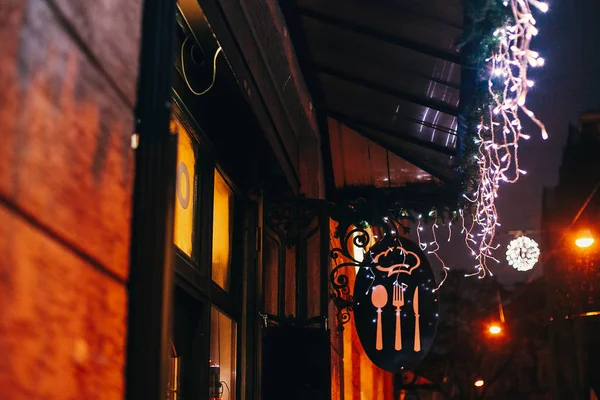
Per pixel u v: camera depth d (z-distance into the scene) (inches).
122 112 60.9
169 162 67.4
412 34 162.9
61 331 46.8
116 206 58.5
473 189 201.8
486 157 181.2
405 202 209.6
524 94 97.7
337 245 257.8
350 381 267.6
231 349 163.2
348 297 196.7
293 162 199.8
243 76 142.4
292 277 178.4
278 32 163.9
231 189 170.9
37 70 44.3
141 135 64.2
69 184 48.9
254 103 151.5
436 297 193.8
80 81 51.6
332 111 221.3
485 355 719.7
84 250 51.3
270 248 184.4
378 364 189.3
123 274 59.6
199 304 139.9
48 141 45.7
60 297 46.8
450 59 166.9
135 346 60.2
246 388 161.9
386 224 205.9
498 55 139.0
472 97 160.4
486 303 698.8
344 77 195.6
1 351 38.9
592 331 407.5
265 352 161.0
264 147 168.2
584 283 405.1
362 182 235.5
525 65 99.0
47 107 45.7
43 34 45.4
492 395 789.2
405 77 186.7
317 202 175.9
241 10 137.8
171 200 67.8
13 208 40.8
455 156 211.9
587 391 418.3
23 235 41.9
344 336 253.9
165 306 64.8
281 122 182.2
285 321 165.8
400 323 191.6
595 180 395.9
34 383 42.8
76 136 50.5
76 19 51.1
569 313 446.0
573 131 404.8
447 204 208.4
